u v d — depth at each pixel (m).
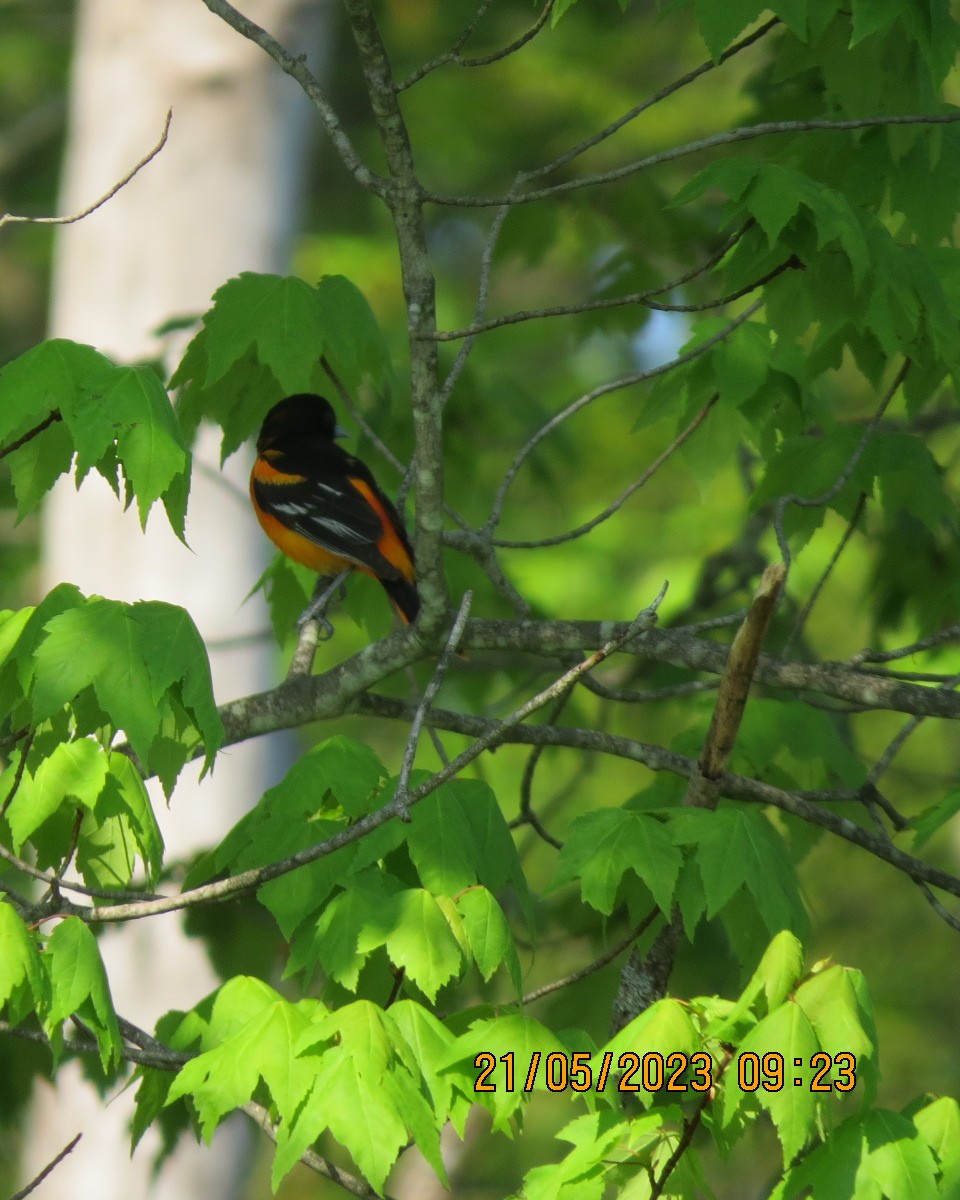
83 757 5.78
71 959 5.21
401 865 6.70
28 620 5.93
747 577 16.58
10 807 5.71
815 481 9.55
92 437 5.72
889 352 7.87
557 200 16.58
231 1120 11.74
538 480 16.75
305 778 6.54
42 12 28.05
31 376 5.80
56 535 12.34
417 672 14.81
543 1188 5.15
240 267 12.96
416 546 7.86
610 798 22.02
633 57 26.02
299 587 11.45
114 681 5.48
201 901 5.72
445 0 26.05
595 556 23.41
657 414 9.74
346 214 26.77
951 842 25.55
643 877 5.76
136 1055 5.76
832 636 24.77
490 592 14.77
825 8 7.36
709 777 6.65
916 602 12.69
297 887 6.13
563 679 5.68
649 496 26.31
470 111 24.66
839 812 9.58
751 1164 14.62
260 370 9.09
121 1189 11.52
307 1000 5.64
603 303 6.87
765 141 11.58
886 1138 4.83
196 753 8.36
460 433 15.53
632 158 24.33
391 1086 4.87
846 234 7.15
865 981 4.96
